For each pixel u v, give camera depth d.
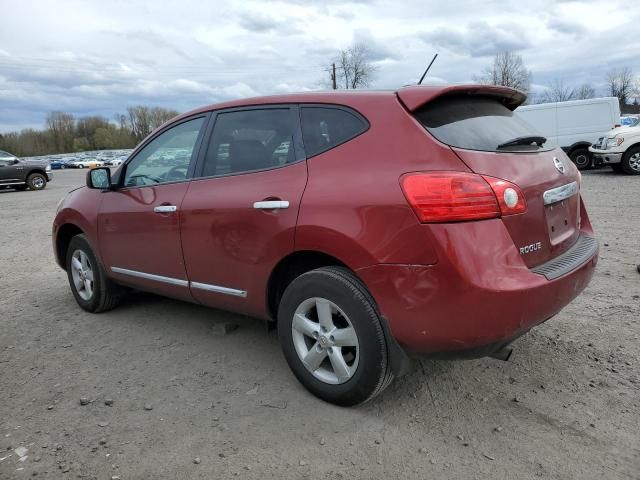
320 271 2.88
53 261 7.27
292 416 2.92
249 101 3.46
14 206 15.23
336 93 3.07
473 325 2.46
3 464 2.58
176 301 5.02
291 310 3.06
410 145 2.64
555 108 17.61
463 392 3.12
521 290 2.49
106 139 101.00
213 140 3.59
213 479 2.44
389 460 2.53
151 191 3.92
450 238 2.44
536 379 3.24
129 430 2.84
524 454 2.54
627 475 2.37
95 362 3.72
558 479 2.36
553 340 3.77
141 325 4.42
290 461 2.54
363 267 2.65
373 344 2.70
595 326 3.99
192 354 3.79
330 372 3.01
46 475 2.49
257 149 3.30
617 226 7.76
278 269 3.12
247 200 3.17
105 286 4.59
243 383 3.32
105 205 4.33
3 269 6.86
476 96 3.10
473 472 2.42
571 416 2.84
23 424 2.94
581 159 17.58
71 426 2.90
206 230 3.43
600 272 5.38
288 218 2.94
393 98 2.81
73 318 4.69
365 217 2.63
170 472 2.49
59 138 101.62
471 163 2.55
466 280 2.41
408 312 2.55
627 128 15.67
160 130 4.07
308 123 3.09
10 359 3.83
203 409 3.03
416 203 2.48
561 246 3.03
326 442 2.68
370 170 2.70
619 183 13.37
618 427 2.72
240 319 4.45
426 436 2.70
